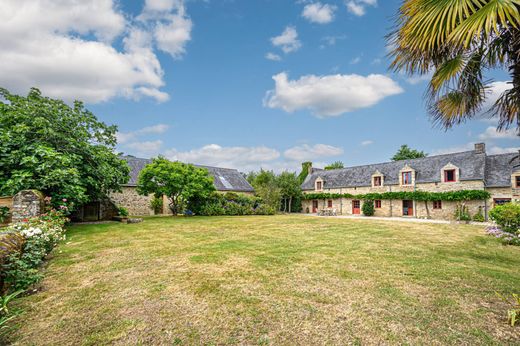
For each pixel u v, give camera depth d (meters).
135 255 5.61
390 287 3.71
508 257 5.77
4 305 2.50
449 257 5.66
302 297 3.34
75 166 9.95
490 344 2.30
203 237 8.23
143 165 23.30
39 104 9.64
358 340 2.37
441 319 2.76
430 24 2.47
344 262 5.11
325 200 29.95
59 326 2.60
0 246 3.28
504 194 18.03
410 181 23.19
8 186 7.85
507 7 1.98
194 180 16.95
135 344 2.31
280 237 8.38
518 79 2.87
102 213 13.51
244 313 2.90
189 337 2.42
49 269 4.54
